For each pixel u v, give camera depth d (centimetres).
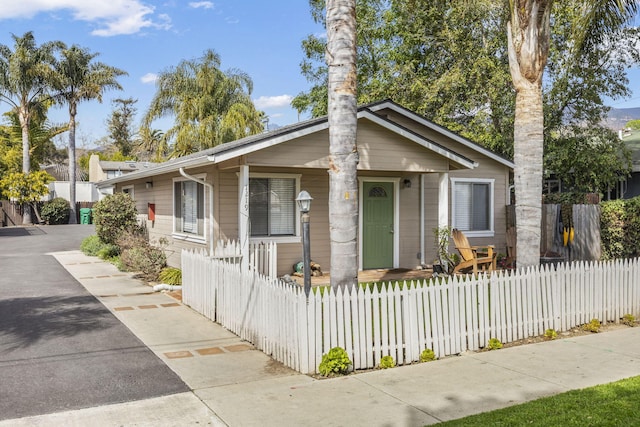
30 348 728
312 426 476
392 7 2366
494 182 1625
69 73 3700
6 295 1117
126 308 994
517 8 866
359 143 1182
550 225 1517
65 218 3812
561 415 483
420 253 1495
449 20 2100
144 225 1842
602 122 2014
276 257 1177
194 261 985
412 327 683
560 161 1920
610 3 1071
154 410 515
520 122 882
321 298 637
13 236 2736
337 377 614
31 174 3616
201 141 3150
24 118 3625
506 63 2039
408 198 1480
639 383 574
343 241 730
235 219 1243
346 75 740
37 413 505
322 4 2578
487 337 751
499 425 464
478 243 1595
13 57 3512
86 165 6612
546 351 725
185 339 783
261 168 1263
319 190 1341
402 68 2230
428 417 494
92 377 611
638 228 1438
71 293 1143
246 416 500
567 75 1870
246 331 775
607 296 895
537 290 810
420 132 1507
